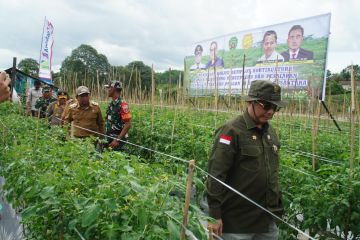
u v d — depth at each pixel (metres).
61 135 6.38
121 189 2.54
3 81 2.88
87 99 7.47
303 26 13.66
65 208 2.77
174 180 3.02
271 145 3.65
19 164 4.06
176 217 2.44
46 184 3.00
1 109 11.86
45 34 18.38
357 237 4.34
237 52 17.44
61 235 2.84
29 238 3.58
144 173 3.06
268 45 15.41
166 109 13.50
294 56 14.05
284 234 4.67
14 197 4.27
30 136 5.95
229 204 3.58
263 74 15.70
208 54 19.88
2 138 7.19
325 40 12.84
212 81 19.41
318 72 12.98
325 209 4.11
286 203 4.73
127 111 7.52
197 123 9.61
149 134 8.57
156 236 2.26
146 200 2.41
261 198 3.57
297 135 8.77
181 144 6.95
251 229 3.57
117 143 7.25
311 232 4.43
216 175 3.43
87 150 4.27
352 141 4.14
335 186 4.19
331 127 12.11
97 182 2.99
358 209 3.98
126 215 2.46
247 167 3.48
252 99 3.40
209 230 2.59
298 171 4.79
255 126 3.50
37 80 14.92
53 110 11.27
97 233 2.57
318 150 7.38
